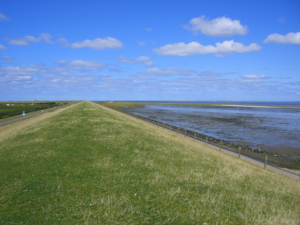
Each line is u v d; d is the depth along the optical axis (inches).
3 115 2532.0
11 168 475.2
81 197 340.8
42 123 1298.0
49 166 484.4
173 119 2977.4
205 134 1759.4
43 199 330.3
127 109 5251.0
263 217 321.4
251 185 488.1
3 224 266.2
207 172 530.0
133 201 334.6
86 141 748.6
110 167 488.4
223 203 355.9
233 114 3978.8
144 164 531.5
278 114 4077.3
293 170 852.6
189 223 286.2
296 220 335.6
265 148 1288.1
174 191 381.1
